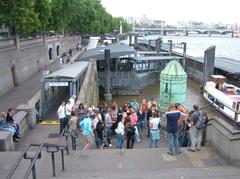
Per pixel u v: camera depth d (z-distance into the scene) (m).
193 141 10.82
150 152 11.00
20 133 16.67
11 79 31.11
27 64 37.47
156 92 54.22
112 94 51.22
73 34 97.94
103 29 119.38
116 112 16.66
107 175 8.90
